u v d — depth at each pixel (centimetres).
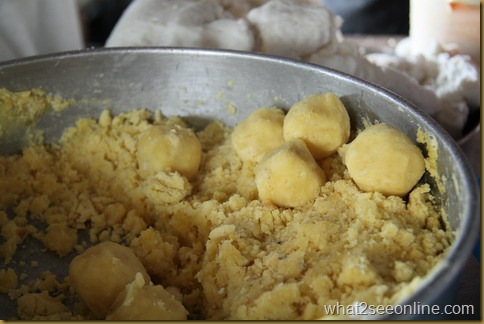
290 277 25
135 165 36
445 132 27
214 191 33
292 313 23
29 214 34
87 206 34
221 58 36
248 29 41
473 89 46
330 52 43
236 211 30
